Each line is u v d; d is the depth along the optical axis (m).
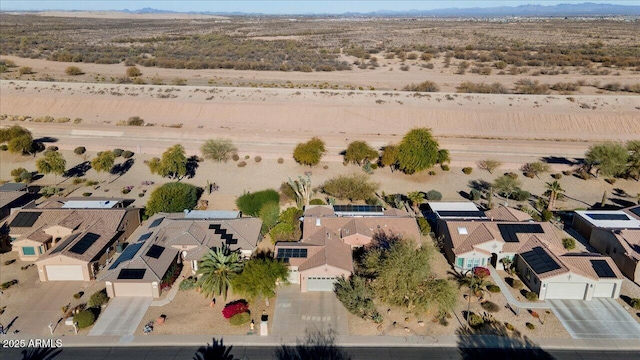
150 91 117.12
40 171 72.75
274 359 38.66
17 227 55.31
